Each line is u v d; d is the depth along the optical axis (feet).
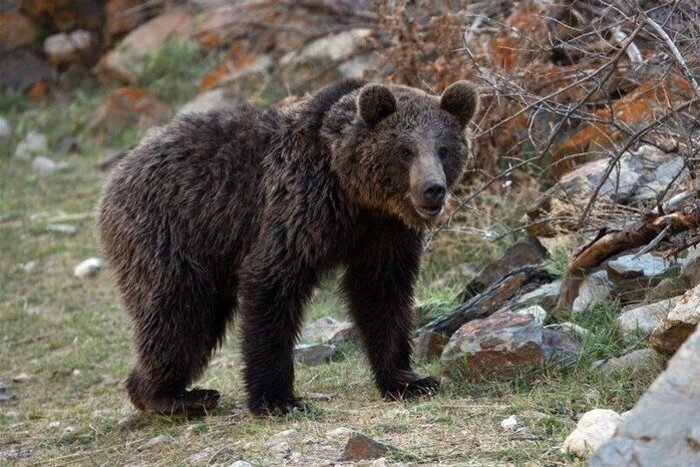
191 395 36.86
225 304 38.91
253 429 33.01
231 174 36.50
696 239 34.78
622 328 35.63
